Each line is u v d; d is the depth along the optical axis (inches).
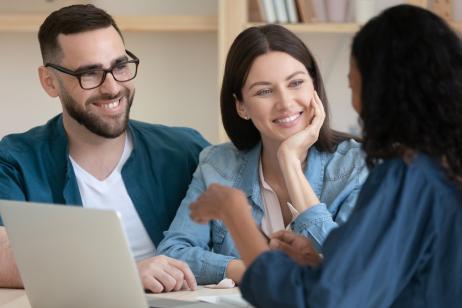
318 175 111.7
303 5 162.4
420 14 64.5
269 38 108.0
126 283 73.3
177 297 92.7
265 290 63.1
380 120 63.2
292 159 107.0
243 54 108.3
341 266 60.5
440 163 63.7
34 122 181.5
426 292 63.1
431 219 62.8
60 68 116.3
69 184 120.7
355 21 163.5
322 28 162.2
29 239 79.3
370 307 61.7
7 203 79.0
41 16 168.6
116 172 122.8
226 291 96.7
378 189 62.6
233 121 115.0
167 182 124.4
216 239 113.7
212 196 71.4
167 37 177.9
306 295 61.5
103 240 72.0
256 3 166.2
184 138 129.5
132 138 124.6
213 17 165.6
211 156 118.5
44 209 75.6
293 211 107.1
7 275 103.3
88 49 114.7
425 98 62.5
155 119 180.4
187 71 178.7
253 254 67.2
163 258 99.0
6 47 179.9
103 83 115.5
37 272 81.4
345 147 113.4
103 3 177.2
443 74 62.4
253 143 116.1
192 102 179.3
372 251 61.0
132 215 122.2
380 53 63.7
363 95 65.0
